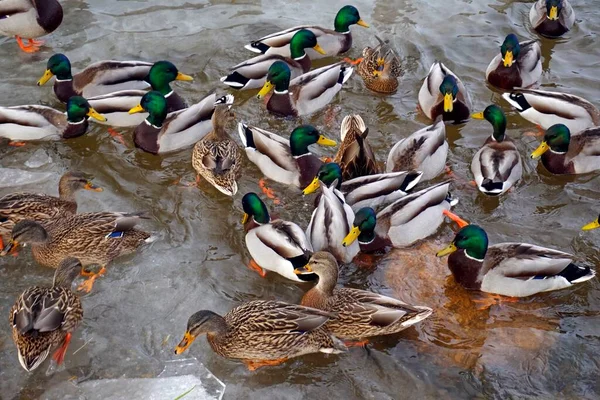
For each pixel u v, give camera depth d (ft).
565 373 19.29
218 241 20.77
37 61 23.65
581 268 20.10
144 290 20.03
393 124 22.81
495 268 19.95
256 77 23.26
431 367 19.33
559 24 24.43
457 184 21.81
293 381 19.16
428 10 25.16
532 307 20.01
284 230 20.15
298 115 22.94
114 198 21.36
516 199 21.62
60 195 20.89
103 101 22.33
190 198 21.44
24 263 20.27
